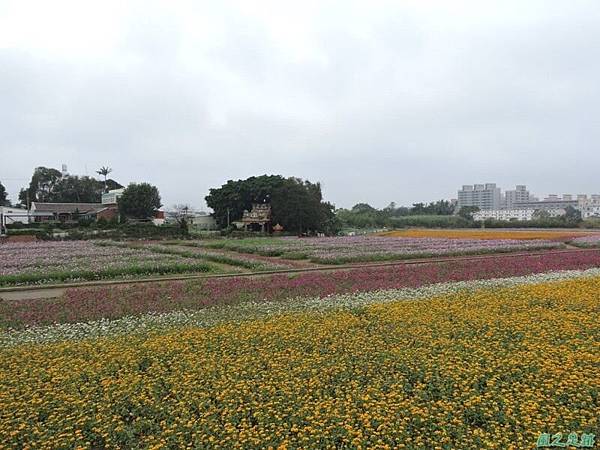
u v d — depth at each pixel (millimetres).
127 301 15469
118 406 7051
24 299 16594
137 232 57875
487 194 193625
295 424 6336
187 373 8133
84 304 14961
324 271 24531
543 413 6523
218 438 6090
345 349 9383
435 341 9695
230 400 6980
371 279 20203
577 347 9242
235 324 11758
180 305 14984
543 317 11703
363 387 7531
